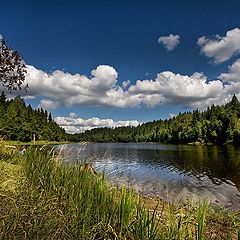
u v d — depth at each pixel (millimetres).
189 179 22141
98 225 4961
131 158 45500
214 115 105750
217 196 15562
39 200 4934
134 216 5359
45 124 95875
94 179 6309
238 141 86125
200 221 4051
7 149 11633
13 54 12859
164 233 4383
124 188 5320
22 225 3871
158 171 27375
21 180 6207
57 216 4586
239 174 25016
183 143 111812
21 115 86938
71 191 5820
